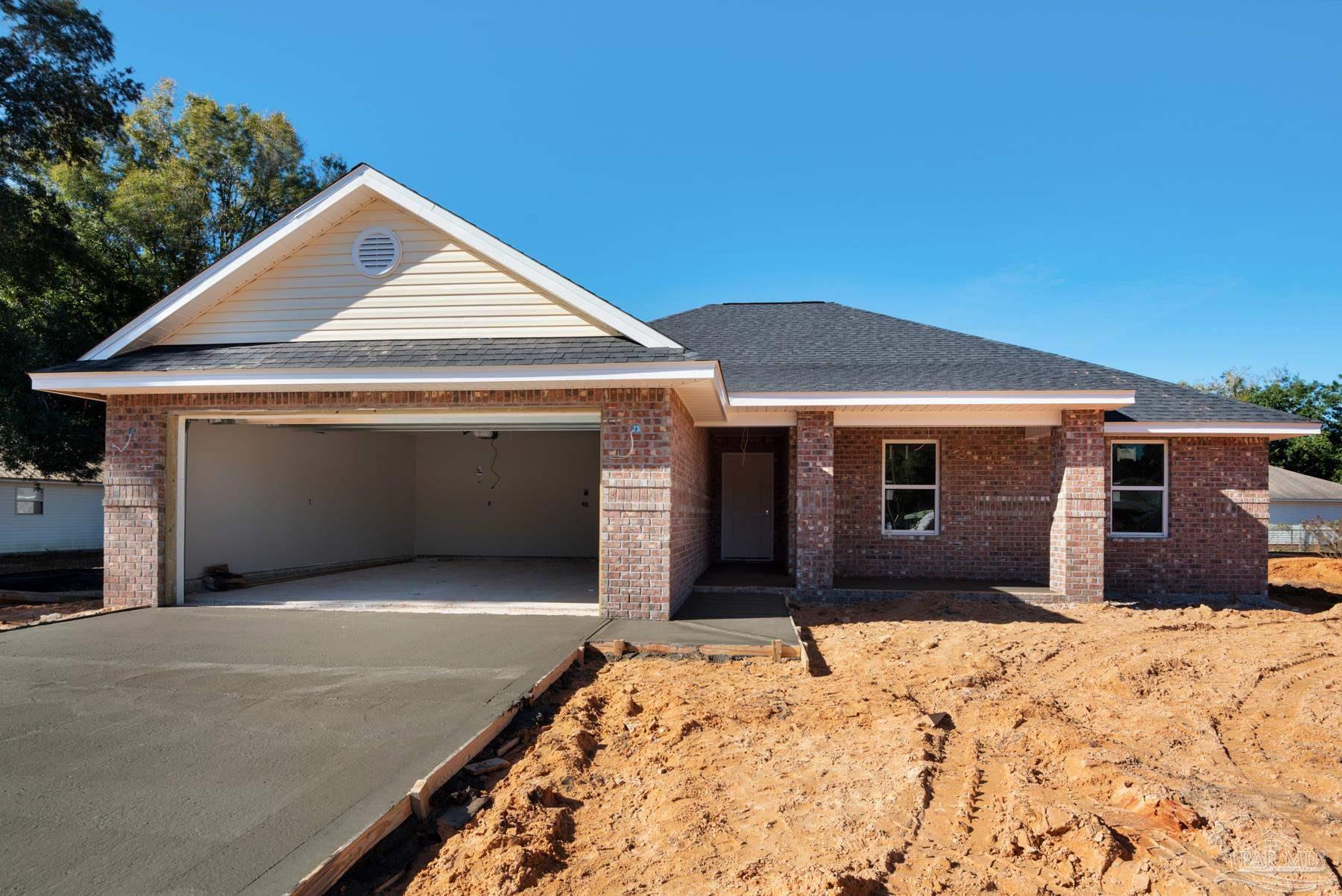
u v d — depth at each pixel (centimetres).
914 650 845
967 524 1352
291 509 1385
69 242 1752
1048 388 1110
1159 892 344
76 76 1694
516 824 389
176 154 2711
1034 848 383
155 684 604
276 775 419
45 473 1881
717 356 1407
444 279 984
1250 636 946
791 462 1273
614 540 917
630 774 488
